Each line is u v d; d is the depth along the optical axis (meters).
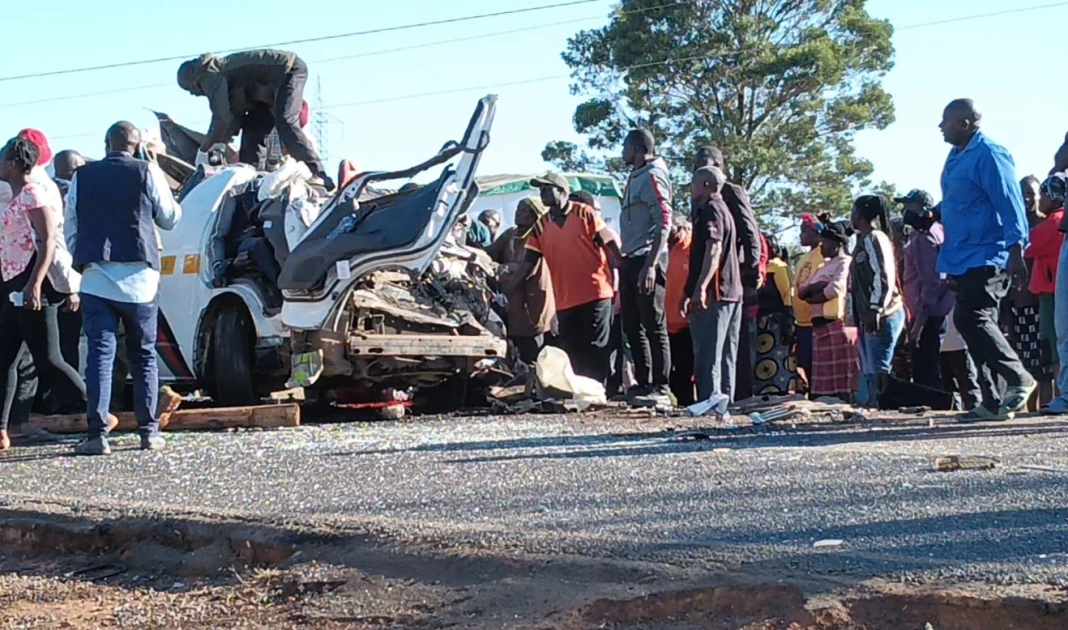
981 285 7.24
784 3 42.62
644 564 3.50
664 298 9.14
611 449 6.27
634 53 42.19
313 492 5.15
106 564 4.45
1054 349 8.77
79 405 8.16
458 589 3.61
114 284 6.92
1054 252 8.61
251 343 9.40
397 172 9.24
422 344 9.09
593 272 9.59
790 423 7.53
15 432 8.05
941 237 9.45
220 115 12.52
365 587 3.75
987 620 2.99
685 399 9.94
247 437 7.70
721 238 8.37
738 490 4.78
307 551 4.07
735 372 9.61
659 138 42.06
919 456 5.64
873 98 42.44
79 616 3.84
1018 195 7.12
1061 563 3.40
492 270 10.44
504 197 17.44
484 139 8.94
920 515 4.17
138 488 5.48
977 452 5.81
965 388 9.16
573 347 9.73
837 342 9.59
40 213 7.20
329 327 8.89
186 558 4.30
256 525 4.31
